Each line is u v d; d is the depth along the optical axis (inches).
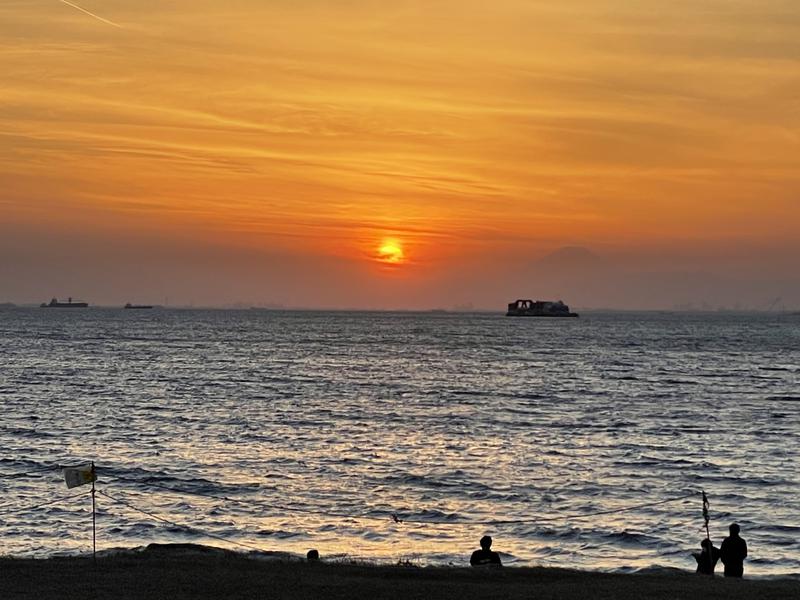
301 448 2346.2
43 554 1316.4
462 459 2201.0
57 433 2559.1
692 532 1498.5
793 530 1514.5
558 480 1940.2
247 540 1434.5
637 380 4650.6
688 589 930.1
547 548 1407.5
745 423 2967.5
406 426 2822.3
